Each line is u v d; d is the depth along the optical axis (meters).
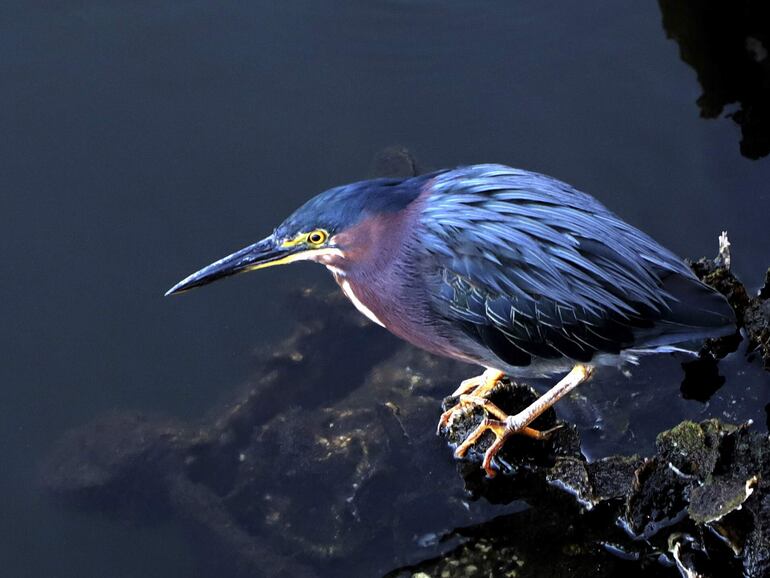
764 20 15.97
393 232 11.14
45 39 17.12
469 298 11.00
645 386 12.20
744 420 11.65
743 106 15.20
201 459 12.72
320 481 12.22
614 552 10.70
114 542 11.96
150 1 17.72
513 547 10.93
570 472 11.23
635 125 15.21
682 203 14.12
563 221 10.92
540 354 11.19
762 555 10.02
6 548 11.83
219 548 11.81
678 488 10.75
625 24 16.69
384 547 11.43
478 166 11.54
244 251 11.62
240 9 17.61
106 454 12.62
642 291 10.84
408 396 12.79
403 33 17.03
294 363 13.45
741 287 12.20
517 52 16.55
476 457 11.78
